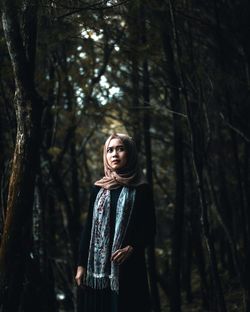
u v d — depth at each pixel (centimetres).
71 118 688
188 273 863
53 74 679
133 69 668
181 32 592
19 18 359
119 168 340
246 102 637
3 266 337
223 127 688
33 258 459
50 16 371
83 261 338
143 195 335
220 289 455
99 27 502
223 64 571
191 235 804
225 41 615
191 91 587
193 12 604
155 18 566
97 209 334
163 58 629
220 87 598
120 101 742
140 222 331
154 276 646
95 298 330
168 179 1038
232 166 805
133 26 582
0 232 410
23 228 341
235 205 889
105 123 891
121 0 407
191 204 796
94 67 658
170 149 1003
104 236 328
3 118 534
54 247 832
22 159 342
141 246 328
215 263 452
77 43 624
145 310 330
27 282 451
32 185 344
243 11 581
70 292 772
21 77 344
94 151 1079
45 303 532
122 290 322
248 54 575
